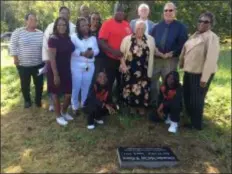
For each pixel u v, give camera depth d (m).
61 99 6.90
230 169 4.86
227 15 8.91
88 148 5.20
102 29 5.89
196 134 5.69
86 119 6.11
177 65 6.05
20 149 5.27
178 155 5.08
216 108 6.86
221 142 5.48
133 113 6.23
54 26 5.57
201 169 4.80
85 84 5.99
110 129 5.75
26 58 6.38
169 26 5.79
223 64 11.19
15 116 6.52
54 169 4.70
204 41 5.33
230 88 8.16
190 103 5.72
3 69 10.70
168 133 5.67
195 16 8.79
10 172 4.67
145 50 5.69
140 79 5.81
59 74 5.68
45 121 6.15
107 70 6.07
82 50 5.77
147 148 5.14
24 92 6.73
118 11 5.85
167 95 5.63
